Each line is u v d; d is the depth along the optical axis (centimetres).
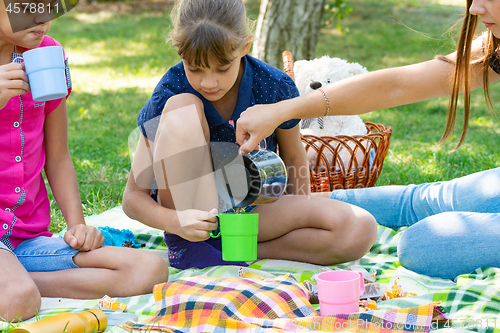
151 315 158
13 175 184
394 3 1401
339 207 203
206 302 148
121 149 439
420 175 347
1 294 154
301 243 209
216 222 187
